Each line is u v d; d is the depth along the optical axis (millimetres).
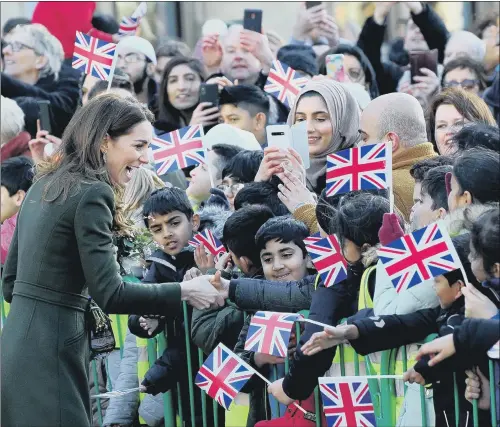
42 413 9805
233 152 13914
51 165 10359
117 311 10016
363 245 10195
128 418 12242
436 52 16953
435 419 9664
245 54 17422
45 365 9859
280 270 10969
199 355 11383
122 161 10312
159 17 23078
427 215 10391
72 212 9922
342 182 10352
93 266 9891
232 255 11492
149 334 11453
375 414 10219
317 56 18297
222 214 12414
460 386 9500
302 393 10117
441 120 12547
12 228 14797
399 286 9398
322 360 10008
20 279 10070
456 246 9570
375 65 18188
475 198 9570
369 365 10305
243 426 11188
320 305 10297
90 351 10492
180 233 11945
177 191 12039
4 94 18656
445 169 10375
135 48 17562
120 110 10266
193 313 11367
